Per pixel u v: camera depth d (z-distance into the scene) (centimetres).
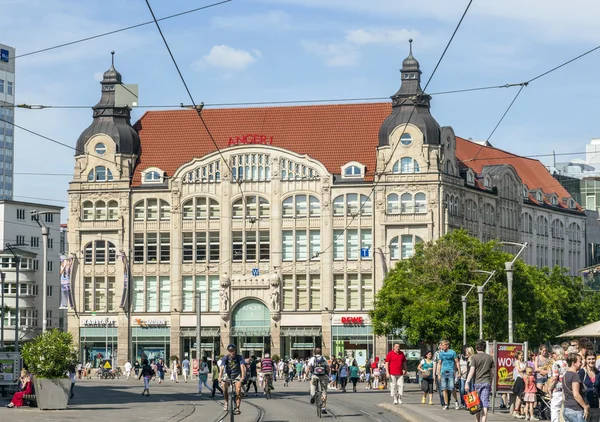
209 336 11662
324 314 11375
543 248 13762
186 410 4738
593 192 15938
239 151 11762
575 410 2397
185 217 11844
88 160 12025
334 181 11456
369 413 4412
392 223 11269
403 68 11469
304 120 11938
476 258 8575
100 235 11950
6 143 19138
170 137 12181
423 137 11238
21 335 14612
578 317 10662
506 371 3950
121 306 11794
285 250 11600
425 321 8188
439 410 4209
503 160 13825
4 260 14575
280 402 5488
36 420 4016
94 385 8462
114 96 12144
